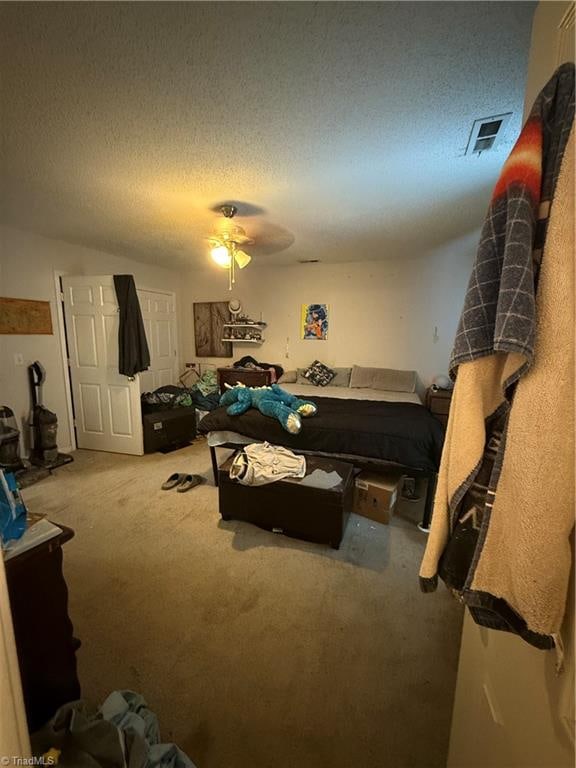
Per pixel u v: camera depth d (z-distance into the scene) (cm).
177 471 321
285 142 171
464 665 92
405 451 224
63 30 108
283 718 114
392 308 448
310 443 245
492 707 70
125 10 101
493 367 59
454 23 104
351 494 227
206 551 202
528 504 49
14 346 316
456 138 168
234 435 274
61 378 361
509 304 51
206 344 544
